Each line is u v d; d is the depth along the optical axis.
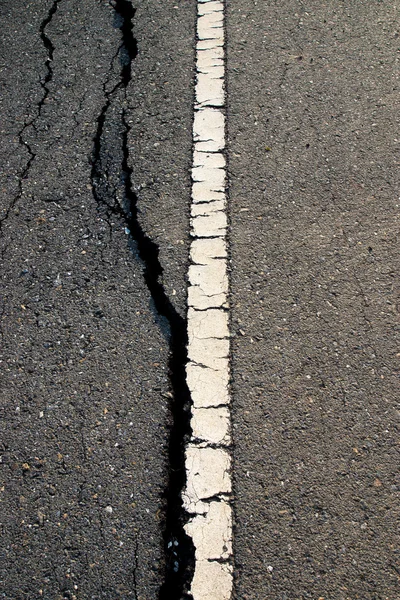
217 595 2.01
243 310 2.72
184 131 3.51
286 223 3.03
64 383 2.53
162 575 2.06
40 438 2.38
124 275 2.89
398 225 2.98
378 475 2.21
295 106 3.58
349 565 2.03
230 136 3.46
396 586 1.99
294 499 2.17
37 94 3.79
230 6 4.30
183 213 3.12
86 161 3.39
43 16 4.33
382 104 3.55
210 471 2.27
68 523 2.16
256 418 2.38
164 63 3.92
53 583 2.05
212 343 2.62
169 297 2.80
